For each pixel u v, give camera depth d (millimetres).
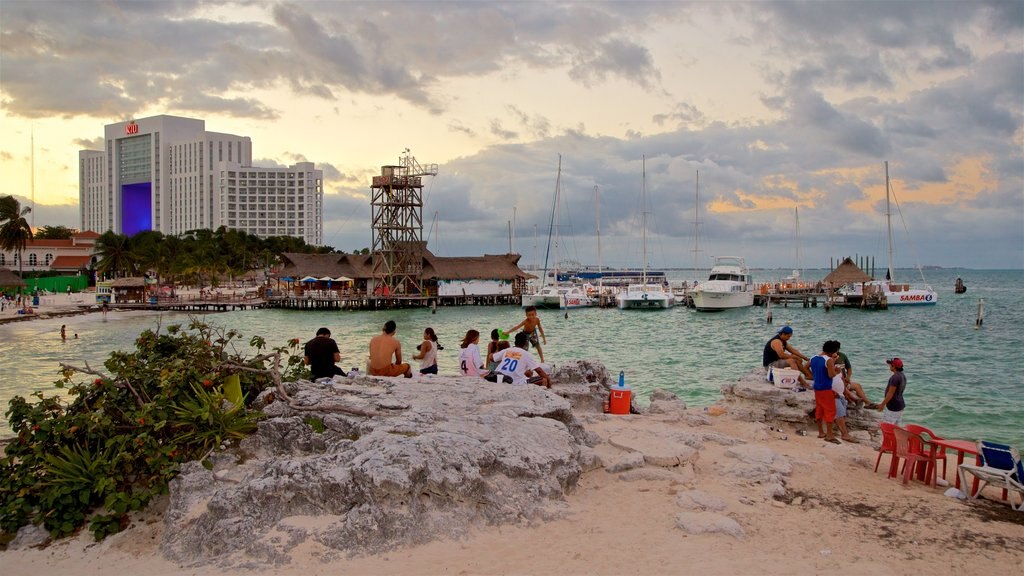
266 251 122812
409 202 86688
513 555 6484
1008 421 19719
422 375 12453
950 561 6637
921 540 7160
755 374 14000
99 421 8453
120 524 7961
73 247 116750
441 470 7137
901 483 9211
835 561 6559
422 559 6371
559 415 10141
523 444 8383
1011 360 34188
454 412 9453
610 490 8445
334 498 6965
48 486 8023
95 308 73375
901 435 9250
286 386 10133
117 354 9789
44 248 115062
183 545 6984
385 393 10227
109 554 7227
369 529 6598
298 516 6969
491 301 91688
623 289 85438
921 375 28844
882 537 7223
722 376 28984
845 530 7398
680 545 6797
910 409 21359
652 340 46938
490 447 7965
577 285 103875
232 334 11555
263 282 125312
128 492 8250
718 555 6582
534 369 12391
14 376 30453
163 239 103000
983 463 8617
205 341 10438
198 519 7234
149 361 9883
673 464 9289
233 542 6688
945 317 65188
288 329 59344
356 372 12422
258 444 8898
